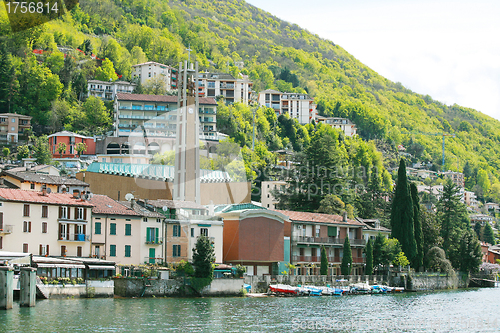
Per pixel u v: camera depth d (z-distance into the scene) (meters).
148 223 85.50
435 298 104.12
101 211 83.50
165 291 79.75
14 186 94.88
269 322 62.19
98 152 182.00
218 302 77.44
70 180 100.56
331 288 100.69
